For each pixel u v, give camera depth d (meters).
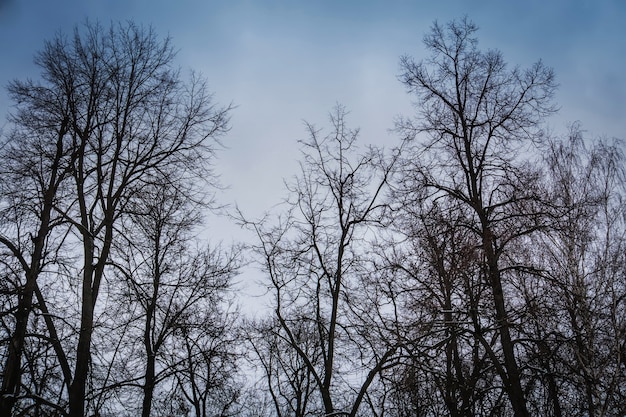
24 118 16.56
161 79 18.09
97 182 16.72
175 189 18.39
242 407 21.83
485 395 17.83
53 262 15.84
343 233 17.34
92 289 15.45
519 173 17.47
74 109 16.56
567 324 16.42
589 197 17.20
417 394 17.75
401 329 16.28
